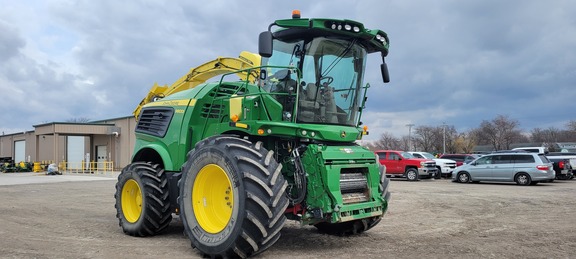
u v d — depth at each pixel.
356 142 7.36
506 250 6.68
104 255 6.24
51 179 28.16
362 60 7.28
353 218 6.27
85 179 28.09
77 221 9.74
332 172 6.05
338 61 6.98
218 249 5.83
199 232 6.21
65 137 46.91
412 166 26.84
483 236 7.92
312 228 8.51
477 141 84.38
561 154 29.27
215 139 6.29
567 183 23.52
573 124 81.44
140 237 7.75
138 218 7.72
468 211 11.66
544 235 8.04
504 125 78.00
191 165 6.44
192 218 6.35
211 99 7.58
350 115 7.20
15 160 60.88
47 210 11.91
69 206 12.95
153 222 7.57
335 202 5.98
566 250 6.71
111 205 13.27
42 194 17.22
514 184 23.06
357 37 6.93
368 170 6.73
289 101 6.61
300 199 6.12
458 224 9.38
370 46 7.28
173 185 7.54
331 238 7.53
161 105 8.47
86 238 7.64
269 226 5.59
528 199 14.73
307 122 6.63
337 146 6.59
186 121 7.64
